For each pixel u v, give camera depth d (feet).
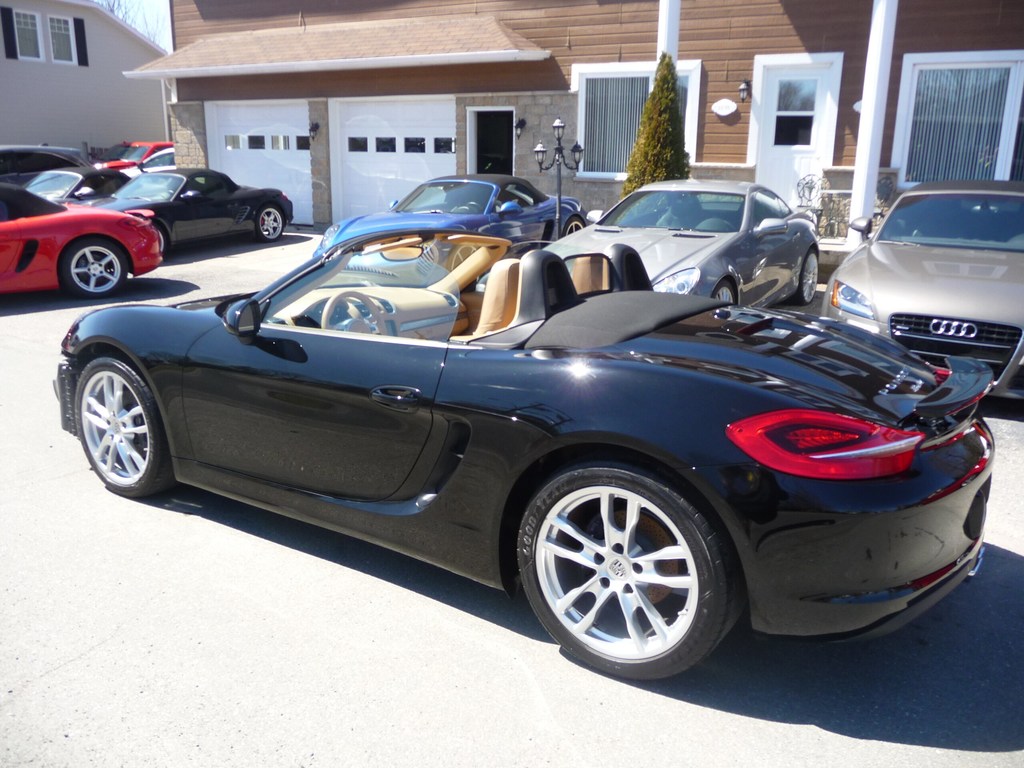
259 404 11.62
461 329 12.79
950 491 8.39
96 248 31.99
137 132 90.89
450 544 10.12
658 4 43.21
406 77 49.83
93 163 66.59
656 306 11.13
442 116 49.57
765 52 41.45
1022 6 36.24
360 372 10.66
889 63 33.73
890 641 9.95
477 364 9.89
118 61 88.02
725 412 8.39
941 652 9.71
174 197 42.65
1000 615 10.53
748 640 9.96
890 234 22.33
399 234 12.49
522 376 9.50
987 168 38.52
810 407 8.36
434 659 9.49
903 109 39.11
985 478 9.17
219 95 56.44
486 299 10.98
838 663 9.48
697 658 8.57
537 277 10.50
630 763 7.84
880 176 39.88
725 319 10.98
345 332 11.32
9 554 11.85
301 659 9.46
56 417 18.15
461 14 49.39
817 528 7.94
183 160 58.90
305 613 10.43
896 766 7.79
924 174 39.65
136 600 10.68
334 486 11.19
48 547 12.07
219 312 12.76
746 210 25.57
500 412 9.41
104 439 13.92
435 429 10.00
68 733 8.21
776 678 9.19
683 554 8.47
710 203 26.18
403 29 49.98
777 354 9.69
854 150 40.52
